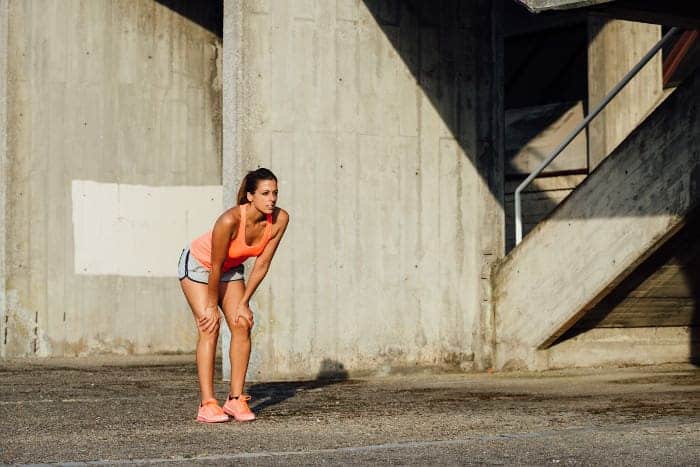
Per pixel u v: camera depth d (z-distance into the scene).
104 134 18.44
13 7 17.86
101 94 18.42
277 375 13.11
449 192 14.11
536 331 13.78
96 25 18.42
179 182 18.94
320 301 13.34
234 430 8.11
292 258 13.22
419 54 13.97
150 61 18.78
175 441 7.46
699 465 6.25
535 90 21.67
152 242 18.69
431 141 14.01
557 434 7.68
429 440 7.46
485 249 14.29
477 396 10.79
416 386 12.16
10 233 17.78
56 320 18.02
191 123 19.05
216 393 11.41
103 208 18.39
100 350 18.27
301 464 6.37
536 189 19.98
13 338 17.78
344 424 8.48
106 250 18.36
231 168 13.01
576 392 11.07
